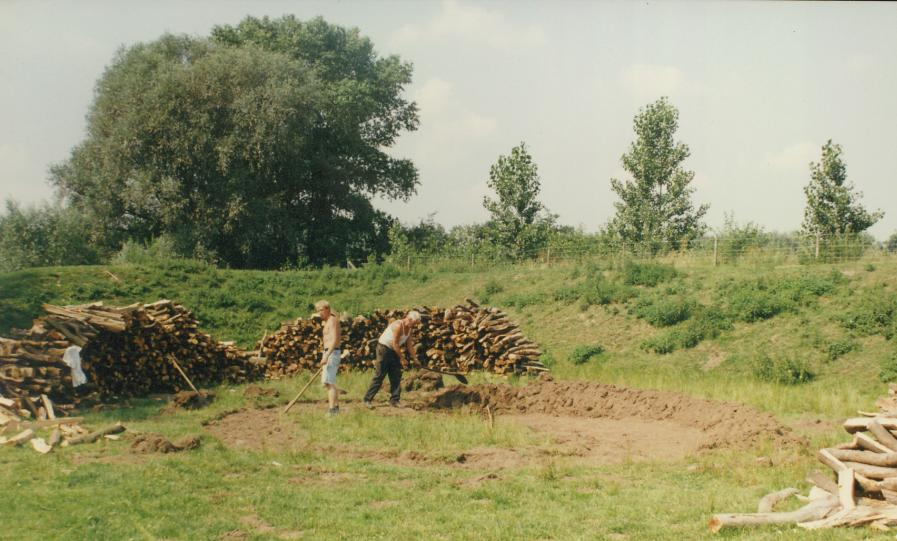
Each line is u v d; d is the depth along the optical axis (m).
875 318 20.75
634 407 14.48
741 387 16.86
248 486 8.40
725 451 10.25
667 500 7.81
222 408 13.89
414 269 35.16
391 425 12.12
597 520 7.14
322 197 52.47
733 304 23.75
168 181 40.41
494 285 30.52
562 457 10.32
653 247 32.47
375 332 21.23
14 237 36.41
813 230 29.16
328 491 8.22
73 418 11.86
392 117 56.00
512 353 19.98
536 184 44.03
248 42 49.56
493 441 11.23
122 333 16.00
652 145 38.09
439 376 17.02
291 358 21.11
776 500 7.56
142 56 43.88
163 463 9.23
